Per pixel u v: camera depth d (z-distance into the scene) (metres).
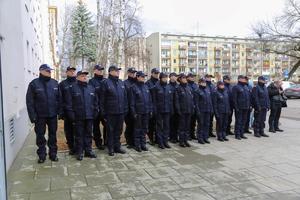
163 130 8.49
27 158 7.46
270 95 10.91
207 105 9.05
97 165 6.81
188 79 9.24
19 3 9.67
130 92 8.09
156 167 6.65
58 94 7.20
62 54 48.84
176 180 5.83
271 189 5.41
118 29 18.33
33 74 15.12
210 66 101.06
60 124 12.99
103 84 7.69
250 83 11.04
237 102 9.76
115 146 7.91
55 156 7.19
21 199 4.97
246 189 5.40
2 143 3.72
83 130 7.41
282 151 8.11
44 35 28.17
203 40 100.19
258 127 10.20
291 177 6.04
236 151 8.11
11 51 7.84
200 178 5.95
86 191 5.29
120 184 5.62
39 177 6.02
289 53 40.47
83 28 44.34
